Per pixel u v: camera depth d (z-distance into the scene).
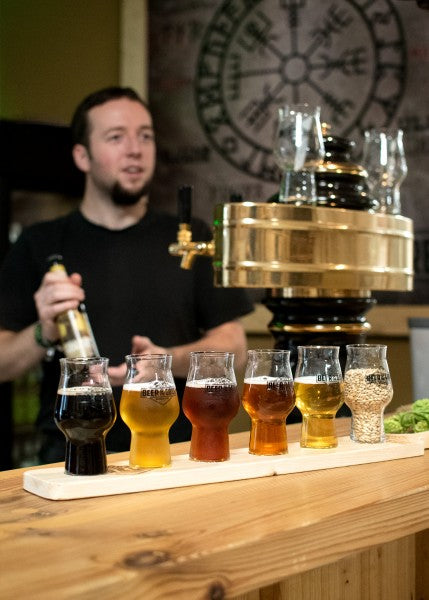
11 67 4.00
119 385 2.36
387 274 1.93
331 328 1.92
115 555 0.95
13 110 3.99
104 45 3.99
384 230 1.91
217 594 0.98
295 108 1.81
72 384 1.29
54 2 3.99
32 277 2.77
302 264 1.80
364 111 3.48
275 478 1.38
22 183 3.78
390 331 3.39
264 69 3.70
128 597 0.89
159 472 1.31
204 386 1.38
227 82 3.79
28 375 3.95
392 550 1.63
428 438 1.69
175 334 2.71
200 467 1.35
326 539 1.12
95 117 2.69
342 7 3.52
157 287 2.70
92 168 2.71
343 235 1.84
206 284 2.75
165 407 1.34
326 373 1.53
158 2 3.95
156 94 3.96
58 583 0.86
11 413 3.78
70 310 2.37
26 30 4.00
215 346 2.65
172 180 3.94
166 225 2.78
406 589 1.68
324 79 3.56
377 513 1.21
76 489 1.23
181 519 1.11
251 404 1.46
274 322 1.99
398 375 3.40
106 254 2.71
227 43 3.78
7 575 0.89
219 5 3.79
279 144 1.82
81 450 1.29
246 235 1.79
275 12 3.67
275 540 1.05
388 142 2.02
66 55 3.99
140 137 2.71
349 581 1.52
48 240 2.77
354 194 1.94
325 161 1.97
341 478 1.38
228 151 3.78
